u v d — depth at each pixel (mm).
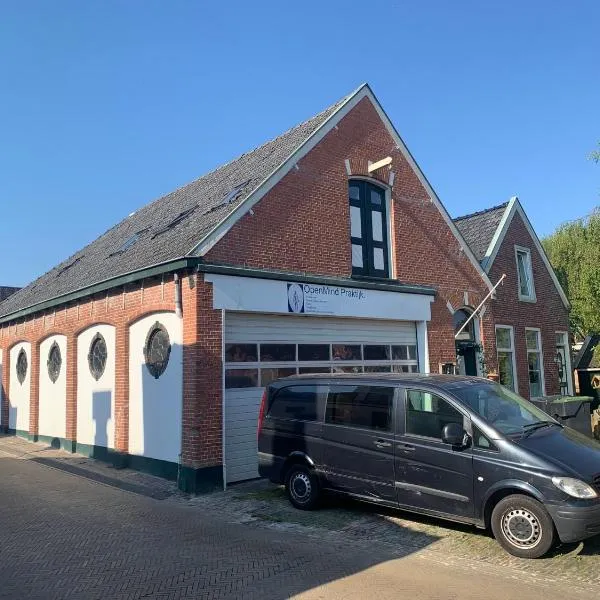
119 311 11938
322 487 7781
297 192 11492
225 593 5137
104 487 9977
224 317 9836
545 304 18516
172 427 10078
